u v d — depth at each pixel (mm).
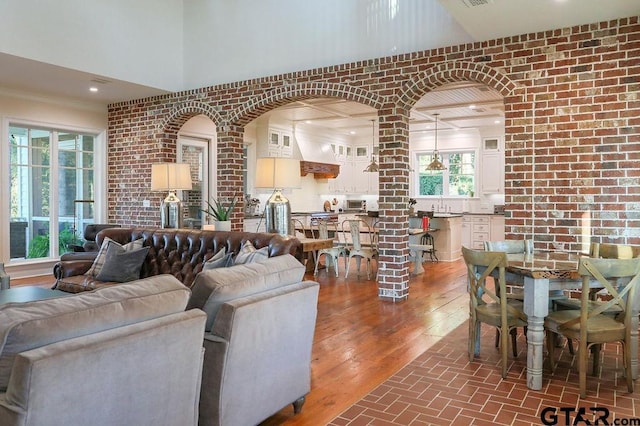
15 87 6762
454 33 5090
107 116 7992
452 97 7582
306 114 9344
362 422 2604
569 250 4496
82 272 4859
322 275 7434
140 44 6645
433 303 5480
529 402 2852
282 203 4711
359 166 12773
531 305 3051
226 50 6781
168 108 7258
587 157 4422
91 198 7945
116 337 1614
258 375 2348
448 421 2611
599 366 3328
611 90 4320
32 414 1388
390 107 5500
